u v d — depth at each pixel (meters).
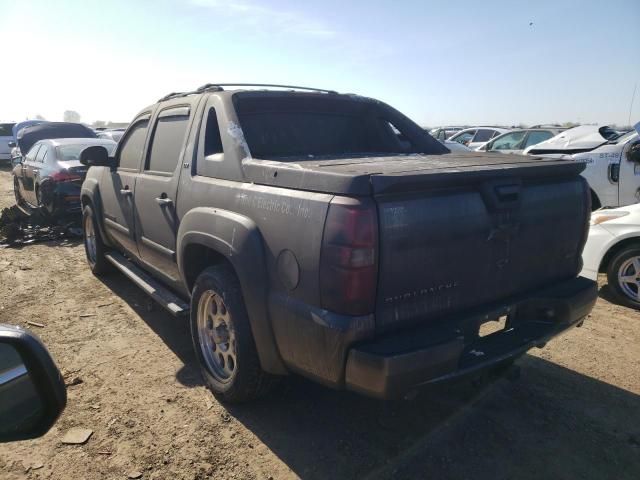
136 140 4.78
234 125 3.28
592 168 7.47
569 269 3.28
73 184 8.30
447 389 3.45
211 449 2.84
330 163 2.89
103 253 5.87
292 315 2.50
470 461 2.71
